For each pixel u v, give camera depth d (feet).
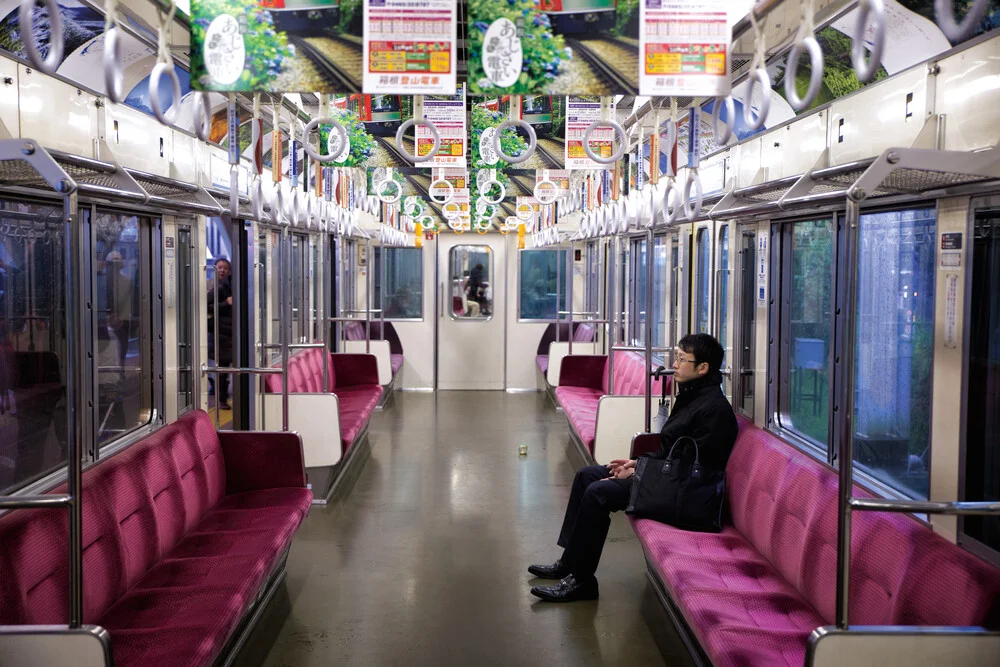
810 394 15.42
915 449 12.08
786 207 11.41
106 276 14.83
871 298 13.29
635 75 8.68
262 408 18.74
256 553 13.03
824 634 7.92
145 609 10.94
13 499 7.95
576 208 28.27
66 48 10.90
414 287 42.73
